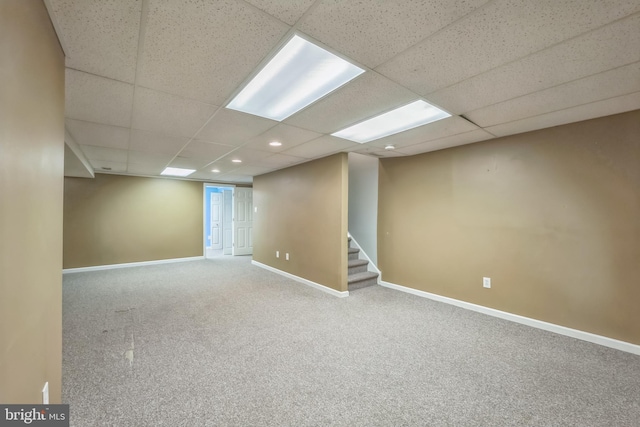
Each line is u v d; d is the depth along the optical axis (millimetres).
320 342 2570
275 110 2277
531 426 1565
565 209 2664
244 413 1664
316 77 1755
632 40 1360
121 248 5953
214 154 3930
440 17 1223
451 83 1827
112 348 2432
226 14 1202
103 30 1289
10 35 801
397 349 2438
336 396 1820
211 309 3438
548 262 2771
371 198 4785
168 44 1409
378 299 3826
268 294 4078
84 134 2916
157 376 2027
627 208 2342
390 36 1356
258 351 2402
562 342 2529
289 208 5113
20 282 889
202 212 7117
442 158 3672
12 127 819
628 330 2344
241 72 1688
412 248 4059
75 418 1600
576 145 2592
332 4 1148
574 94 1986
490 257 3205
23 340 918
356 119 2488
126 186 6016
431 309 3422
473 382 1963
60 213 1402
